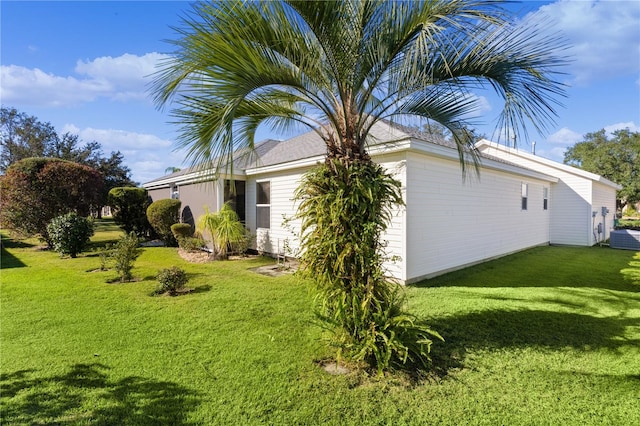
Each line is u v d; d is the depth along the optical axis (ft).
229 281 21.31
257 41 8.61
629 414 7.69
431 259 22.22
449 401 8.26
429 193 21.94
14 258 31.60
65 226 32.04
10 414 7.73
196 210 37.83
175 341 11.85
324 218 10.04
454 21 8.25
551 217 42.93
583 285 20.24
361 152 10.52
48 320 13.99
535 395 8.48
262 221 33.12
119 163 91.20
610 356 10.62
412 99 11.68
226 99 8.59
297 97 11.41
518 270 24.72
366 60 9.77
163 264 27.94
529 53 9.34
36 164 37.78
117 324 13.53
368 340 9.53
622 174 89.25
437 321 13.67
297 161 27.22
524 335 12.32
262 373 9.60
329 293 10.24
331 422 7.49
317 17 8.63
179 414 7.77
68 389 8.79
